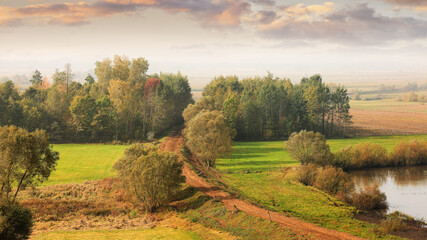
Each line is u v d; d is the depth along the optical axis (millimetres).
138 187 57344
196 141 88750
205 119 89438
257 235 44156
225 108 144375
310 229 46594
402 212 62062
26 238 37875
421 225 54938
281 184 77500
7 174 47438
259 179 82000
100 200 62094
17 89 148625
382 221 55125
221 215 52781
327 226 49625
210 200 59250
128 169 59781
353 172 96250
